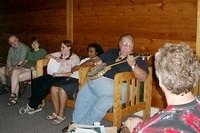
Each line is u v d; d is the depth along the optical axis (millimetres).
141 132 964
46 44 5000
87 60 3670
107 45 4031
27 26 5320
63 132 2670
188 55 992
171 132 898
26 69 4340
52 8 4770
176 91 975
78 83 3414
